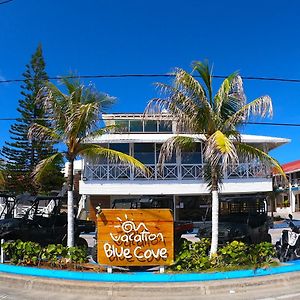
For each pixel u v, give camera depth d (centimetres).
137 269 1085
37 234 1360
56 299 839
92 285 891
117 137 2406
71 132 1148
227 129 1123
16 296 861
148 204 1423
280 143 2583
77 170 3045
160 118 1158
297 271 1012
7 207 1507
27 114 3253
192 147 1177
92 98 1167
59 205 1459
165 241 1024
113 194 2458
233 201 1470
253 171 2497
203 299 834
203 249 1108
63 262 1068
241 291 892
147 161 2517
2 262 1126
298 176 4491
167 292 875
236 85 1104
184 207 2650
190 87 1084
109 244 1024
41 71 3294
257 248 1077
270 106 1068
